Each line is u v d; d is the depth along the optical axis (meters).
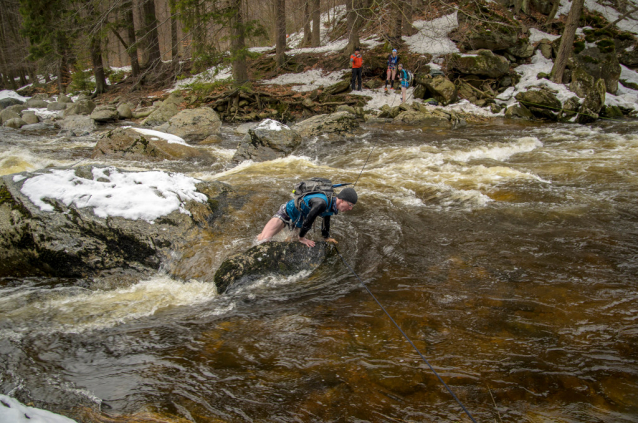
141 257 4.11
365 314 3.31
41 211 4.06
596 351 2.77
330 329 3.11
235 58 14.30
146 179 4.70
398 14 16.70
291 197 5.63
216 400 2.38
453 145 9.69
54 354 2.83
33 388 2.46
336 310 3.38
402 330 3.06
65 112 16.31
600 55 15.22
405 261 4.24
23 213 4.05
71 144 10.63
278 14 18.80
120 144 8.80
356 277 3.95
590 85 13.49
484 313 3.26
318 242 4.38
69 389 2.46
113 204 4.27
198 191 5.11
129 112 15.30
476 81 15.27
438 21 19.39
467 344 2.88
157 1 23.34
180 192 4.74
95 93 21.75
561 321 3.12
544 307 3.32
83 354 2.83
